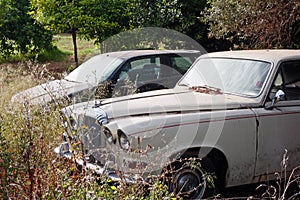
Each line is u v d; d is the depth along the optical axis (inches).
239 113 183.0
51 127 169.8
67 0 477.1
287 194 196.7
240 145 182.5
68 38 965.8
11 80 366.0
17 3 629.9
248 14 340.5
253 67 208.2
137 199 139.0
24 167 130.7
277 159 192.1
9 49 639.1
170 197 142.6
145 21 474.0
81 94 264.5
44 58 661.9
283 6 320.2
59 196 123.3
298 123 196.4
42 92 259.9
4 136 173.8
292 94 200.7
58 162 143.6
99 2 471.8
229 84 210.1
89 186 133.6
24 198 120.9
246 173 186.4
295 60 206.5
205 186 176.6
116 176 161.2
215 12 369.4
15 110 208.5
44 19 479.8
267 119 187.9
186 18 467.8
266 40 338.3
